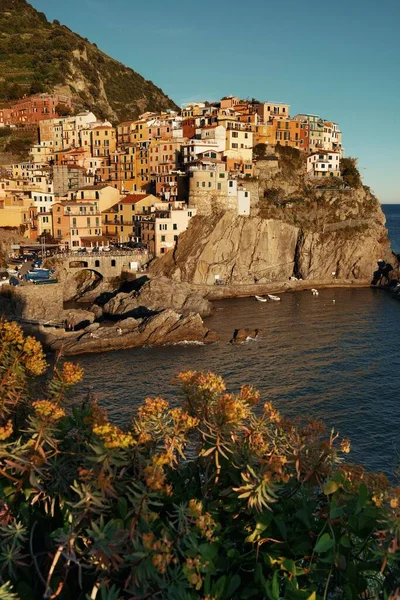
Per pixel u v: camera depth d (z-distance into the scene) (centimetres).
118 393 5866
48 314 9100
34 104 19338
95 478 910
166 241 12875
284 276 13938
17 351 1245
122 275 12169
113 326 8375
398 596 853
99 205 14062
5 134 18650
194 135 15912
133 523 855
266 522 954
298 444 1082
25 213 13412
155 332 8038
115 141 16825
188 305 10062
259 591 907
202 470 1158
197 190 13325
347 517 1011
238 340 8094
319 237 14025
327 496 1045
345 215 15225
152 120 16725
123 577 914
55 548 934
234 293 12325
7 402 1159
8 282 9106
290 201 15150
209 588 866
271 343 8038
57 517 1019
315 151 17100
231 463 1058
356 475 1087
